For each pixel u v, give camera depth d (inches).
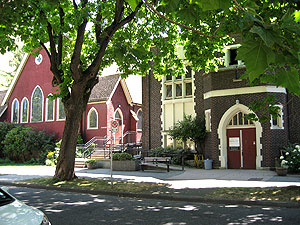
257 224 256.7
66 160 531.2
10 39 417.7
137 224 260.7
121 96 1189.1
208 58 511.2
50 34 510.9
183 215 293.1
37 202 369.4
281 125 655.8
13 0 285.4
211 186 443.5
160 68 578.2
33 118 1232.8
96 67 498.9
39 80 1234.0
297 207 317.1
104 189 440.8
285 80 78.9
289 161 582.9
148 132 900.6
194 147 812.6
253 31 65.1
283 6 143.9
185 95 862.5
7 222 143.7
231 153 690.8
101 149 989.2
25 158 1099.3
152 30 553.9
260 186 424.5
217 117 706.8
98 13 515.2
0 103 1379.2
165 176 585.3
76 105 525.0
